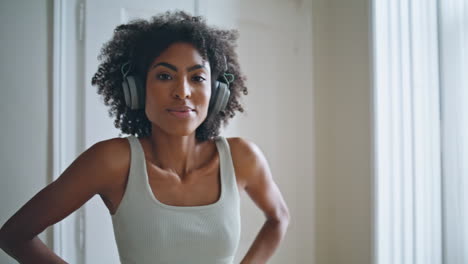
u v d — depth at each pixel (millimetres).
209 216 721
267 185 883
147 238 683
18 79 1144
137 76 732
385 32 1341
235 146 838
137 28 775
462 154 1277
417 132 1329
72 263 1217
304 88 1633
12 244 675
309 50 1622
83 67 1231
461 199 1279
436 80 1337
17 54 1143
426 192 1331
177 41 703
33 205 678
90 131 1238
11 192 1133
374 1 1327
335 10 1629
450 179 1310
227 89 783
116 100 845
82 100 1232
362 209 1479
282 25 1607
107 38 1270
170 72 686
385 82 1333
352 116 1533
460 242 1282
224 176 772
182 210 705
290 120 1623
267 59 1573
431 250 1323
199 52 712
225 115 915
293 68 1635
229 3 1489
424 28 1344
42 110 1176
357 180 1506
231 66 882
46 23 1185
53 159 1181
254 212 1533
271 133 1575
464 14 1278
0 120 1119
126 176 722
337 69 1610
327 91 1651
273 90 1583
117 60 804
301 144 1636
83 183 691
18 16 1145
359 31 1504
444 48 1324
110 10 1277
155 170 728
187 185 746
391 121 1328
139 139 777
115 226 725
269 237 895
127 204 695
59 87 1192
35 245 698
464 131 1274
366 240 1456
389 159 1327
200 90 701
